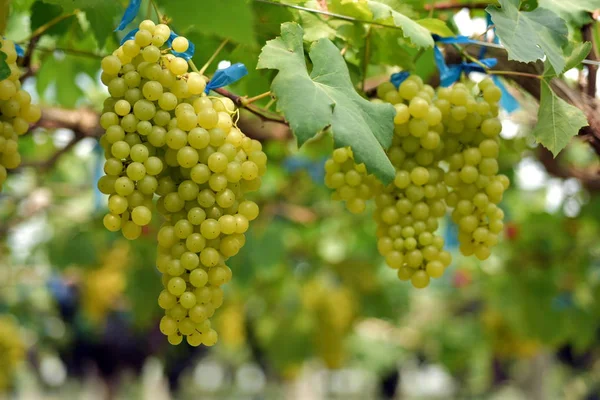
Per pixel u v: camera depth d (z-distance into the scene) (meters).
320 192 3.90
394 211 1.76
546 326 3.52
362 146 1.61
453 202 1.79
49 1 1.83
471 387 9.55
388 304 4.55
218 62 1.94
